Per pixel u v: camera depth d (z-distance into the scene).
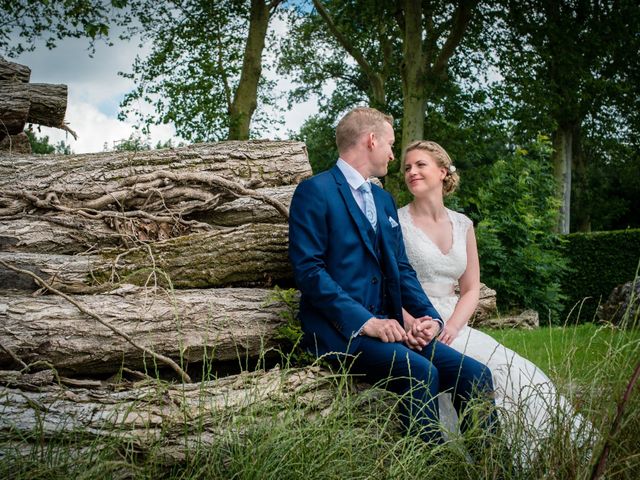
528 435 2.81
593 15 17.98
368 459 2.75
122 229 4.33
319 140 27.84
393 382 3.31
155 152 4.78
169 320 3.59
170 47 18.08
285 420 2.83
